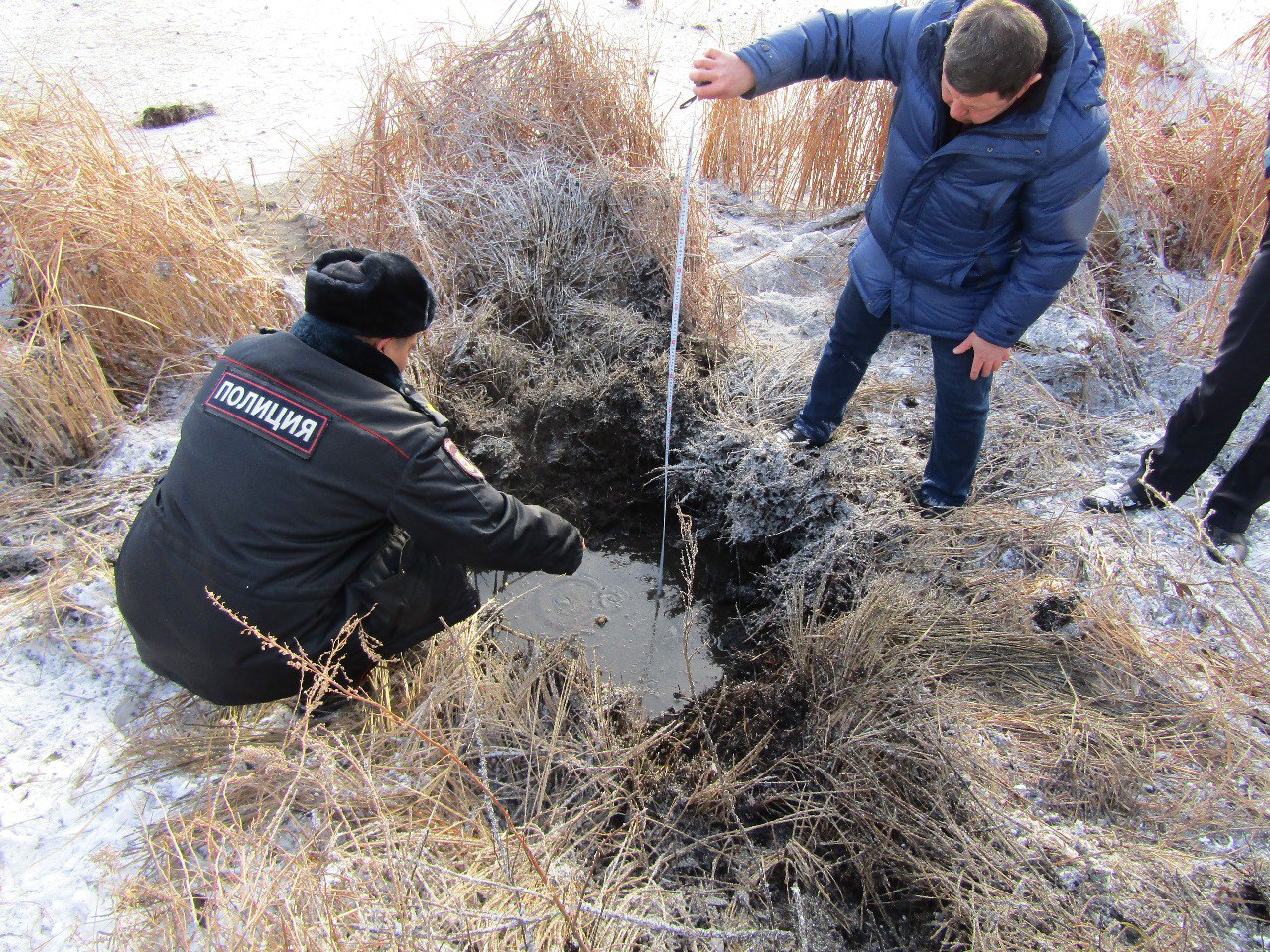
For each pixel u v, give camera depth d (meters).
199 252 3.18
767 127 4.25
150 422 3.07
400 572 2.11
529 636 2.85
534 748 2.28
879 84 3.87
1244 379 2.51
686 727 2.60
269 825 1.96
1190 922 1.94
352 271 1.90
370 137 3.96
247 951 1.61
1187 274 3.88
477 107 3.88
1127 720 2.37
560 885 1.94
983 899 1.99
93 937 1.79
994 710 2.40
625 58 4.15
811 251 3.96
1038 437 3.16
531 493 3.26
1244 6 5.74
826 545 2.86
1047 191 2.05
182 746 2.12
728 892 2.12
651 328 3.51
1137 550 2.73
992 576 2.70
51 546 2.61
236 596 1.90
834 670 2.49
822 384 2.95
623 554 3.29
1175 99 4.35
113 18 5.63
